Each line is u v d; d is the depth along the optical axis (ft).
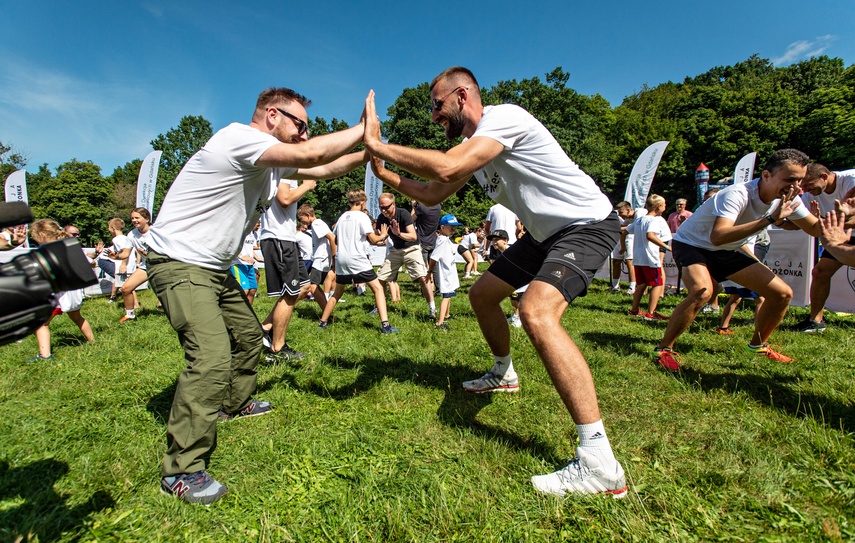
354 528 5.59
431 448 7.58
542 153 7.58
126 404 9.78
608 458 6.26
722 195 11.23
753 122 110.73
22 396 10.37
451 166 6.49
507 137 7.10
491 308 9.62
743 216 11.37
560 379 6.44
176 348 14.70
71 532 5.63
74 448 7.77
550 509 5.85
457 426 8.34
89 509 6.14
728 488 6.28
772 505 5.89
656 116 159.84
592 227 7.57
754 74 192.34
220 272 7.74
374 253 35.88
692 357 12.50
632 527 5.48
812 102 108.17
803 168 10.08
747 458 6.98
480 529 5.56
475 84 8.31
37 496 6.31
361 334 16.30
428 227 23.35
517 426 8.34
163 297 7.02
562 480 6.34
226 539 5.59
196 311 6.92
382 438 7.95
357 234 16.65
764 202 10.93
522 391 10.07
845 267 19.27
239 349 8.79
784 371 10.97
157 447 7.77
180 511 6.09
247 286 24.12
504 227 19.74
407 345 14.30
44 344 13.79
